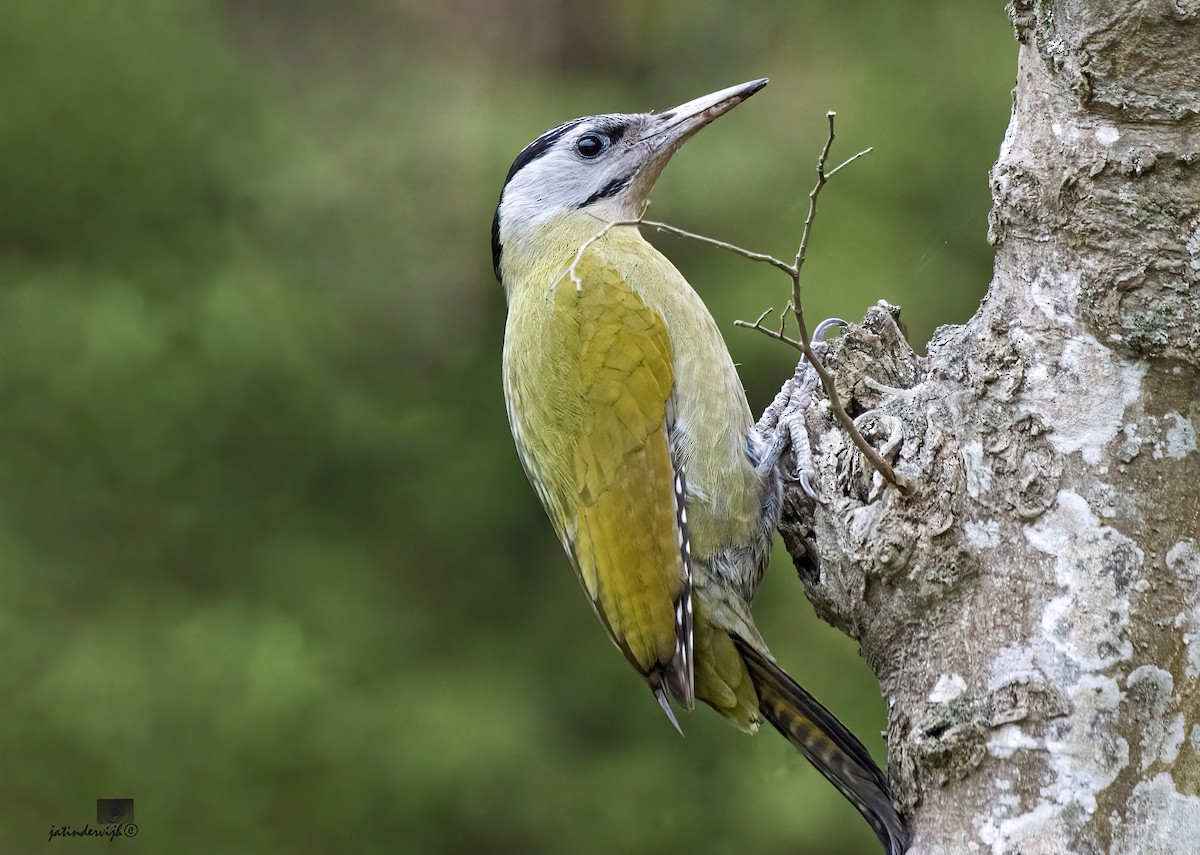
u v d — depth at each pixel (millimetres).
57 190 15477
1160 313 5051
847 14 14617
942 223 13320
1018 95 5531
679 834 13148
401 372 15508
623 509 6812
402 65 16938
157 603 14180
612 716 14133
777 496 6746
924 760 5098
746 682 6766
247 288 15141
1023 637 5020
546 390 7133
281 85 16750
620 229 7570
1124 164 5094
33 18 15711
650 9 16328
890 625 5344
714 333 7098
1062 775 4844
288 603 14297
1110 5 5066
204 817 13148
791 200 13602
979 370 5344
